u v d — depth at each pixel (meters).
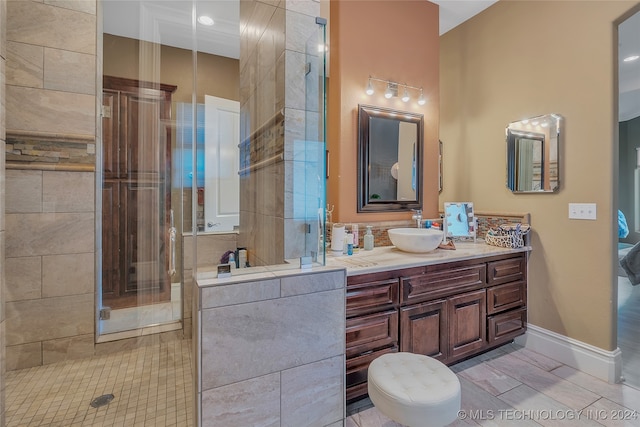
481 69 2.88
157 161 3.07
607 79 2.06
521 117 2.56
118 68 2.97
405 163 2.63
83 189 2.29
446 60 3.22
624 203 6.37
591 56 2.14
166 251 3.06
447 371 1.39
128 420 1.62
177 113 3.18
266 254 1.71
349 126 2.39
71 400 1.79
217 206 1.87
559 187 2.32
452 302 2.05
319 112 1.76
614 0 2.03
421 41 2.71
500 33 2.71
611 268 2.06
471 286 2.15
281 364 1.41
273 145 1.88
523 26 2.54
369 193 2.46
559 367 2.22
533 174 2.49
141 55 3.06
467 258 2.11
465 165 3.04
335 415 1.57
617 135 2.07
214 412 1.28
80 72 2.27
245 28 2.16
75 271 2.26
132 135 2.99
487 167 2.84
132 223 2.95
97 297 2.37
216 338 1.28
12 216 2.10
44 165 2.18
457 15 2.93
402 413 1.20
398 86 2.59
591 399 1.86
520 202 2.58
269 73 1.93
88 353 2.29
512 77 2.62
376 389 1.30
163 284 3.04
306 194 1.75
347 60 2.37
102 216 2.80
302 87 1.81
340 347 1.58
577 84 2.21
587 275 2.17
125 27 2.89
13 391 1.87
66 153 2.23
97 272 2.37
